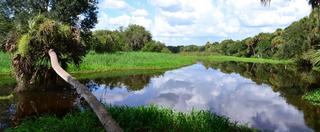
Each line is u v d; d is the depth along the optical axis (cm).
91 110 1234
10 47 1934
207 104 1897
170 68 4616
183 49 13800
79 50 2033
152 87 2530
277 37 9969
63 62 2034
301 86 2798
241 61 8294
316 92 2161
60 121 1124
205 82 3055
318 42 5959
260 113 1666
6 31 3481
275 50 10050
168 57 6112
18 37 1920
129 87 2455
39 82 1998
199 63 6825
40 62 1964
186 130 1088
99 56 4341
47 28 1856
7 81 2291
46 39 1875
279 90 2548
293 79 3441
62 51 1958
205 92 2381
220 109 1762
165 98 2055
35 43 1864
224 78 3541
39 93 1894
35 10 3725
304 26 7162
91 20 4166
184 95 2205
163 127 1113
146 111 1192
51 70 2025
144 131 1091
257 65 6488
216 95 2252
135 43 10125
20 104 1616
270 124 1441
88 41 4116
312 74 3988
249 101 2023
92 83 2562
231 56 11669
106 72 3394
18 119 1335
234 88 2664
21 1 3684
